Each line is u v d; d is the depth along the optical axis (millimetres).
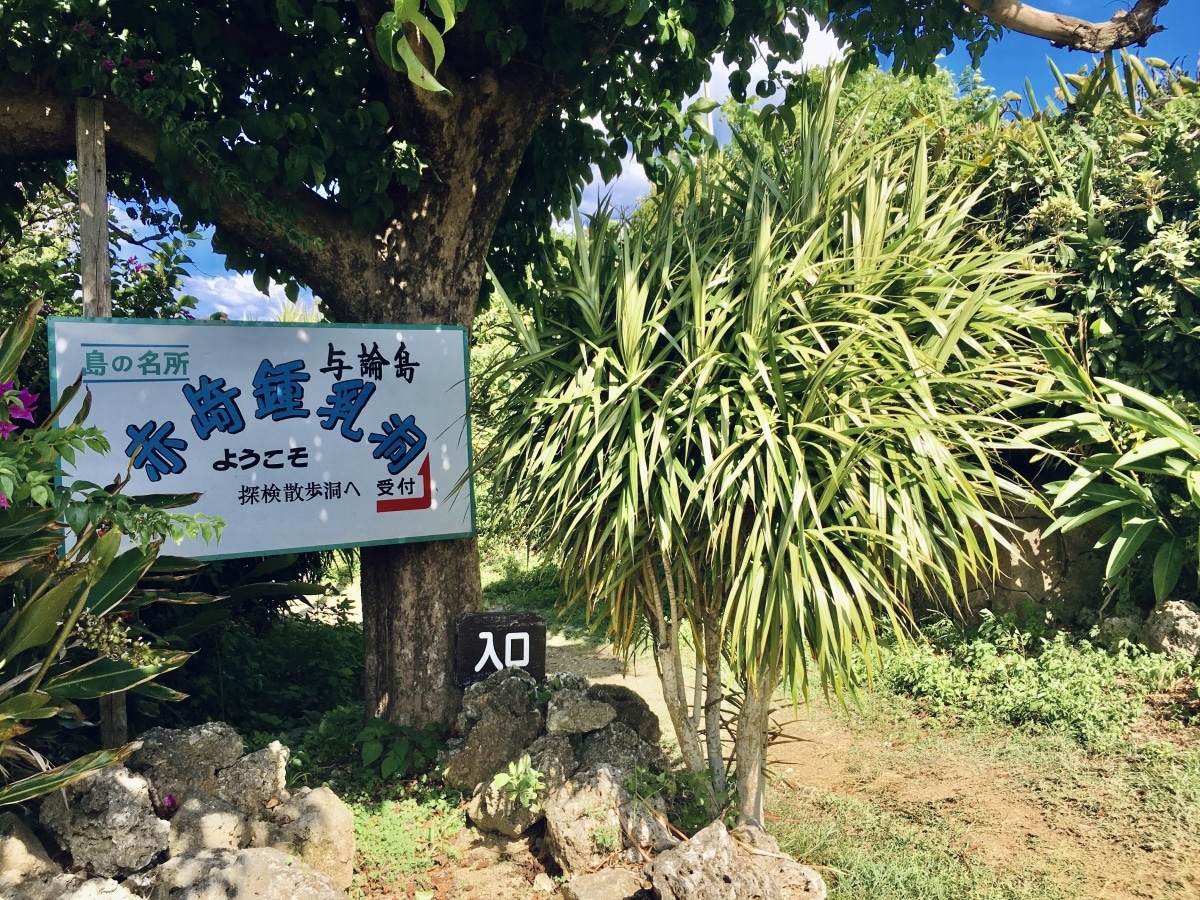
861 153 3775
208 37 3871
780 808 3947
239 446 3895
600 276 3654
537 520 3260
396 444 4207
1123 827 3744
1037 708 4883
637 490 3002
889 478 2938
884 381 2975
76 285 5383
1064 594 6082
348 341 4113
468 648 4094
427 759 4070
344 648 5980
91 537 2750
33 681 2635
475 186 4371
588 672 6090
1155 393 6109
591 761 3529
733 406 3121
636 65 4559
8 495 2225
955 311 3059
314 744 4289
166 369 3758
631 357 3270
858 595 2762
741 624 3057
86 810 2648
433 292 4398
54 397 3555
